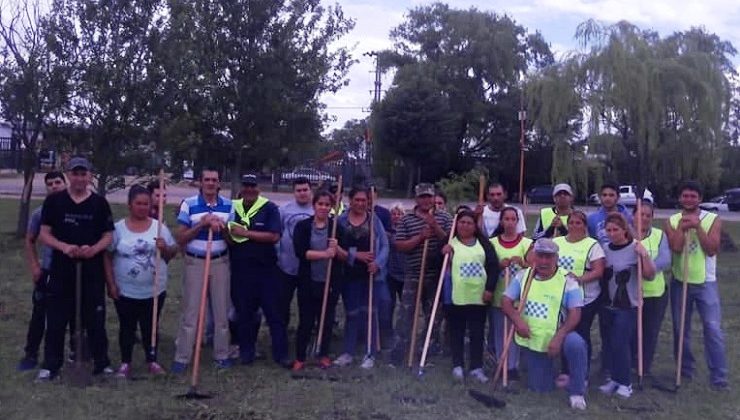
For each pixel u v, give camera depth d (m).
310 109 25.84
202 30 23.98
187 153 23.73
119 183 20.81
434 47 55.25
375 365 9.06
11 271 15.31
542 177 51.84
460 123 53.34
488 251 8.62
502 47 53.19
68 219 7.95
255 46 24.84
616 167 27.61
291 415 7.41
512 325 8.28
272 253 8.95
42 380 8.14
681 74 25.22
